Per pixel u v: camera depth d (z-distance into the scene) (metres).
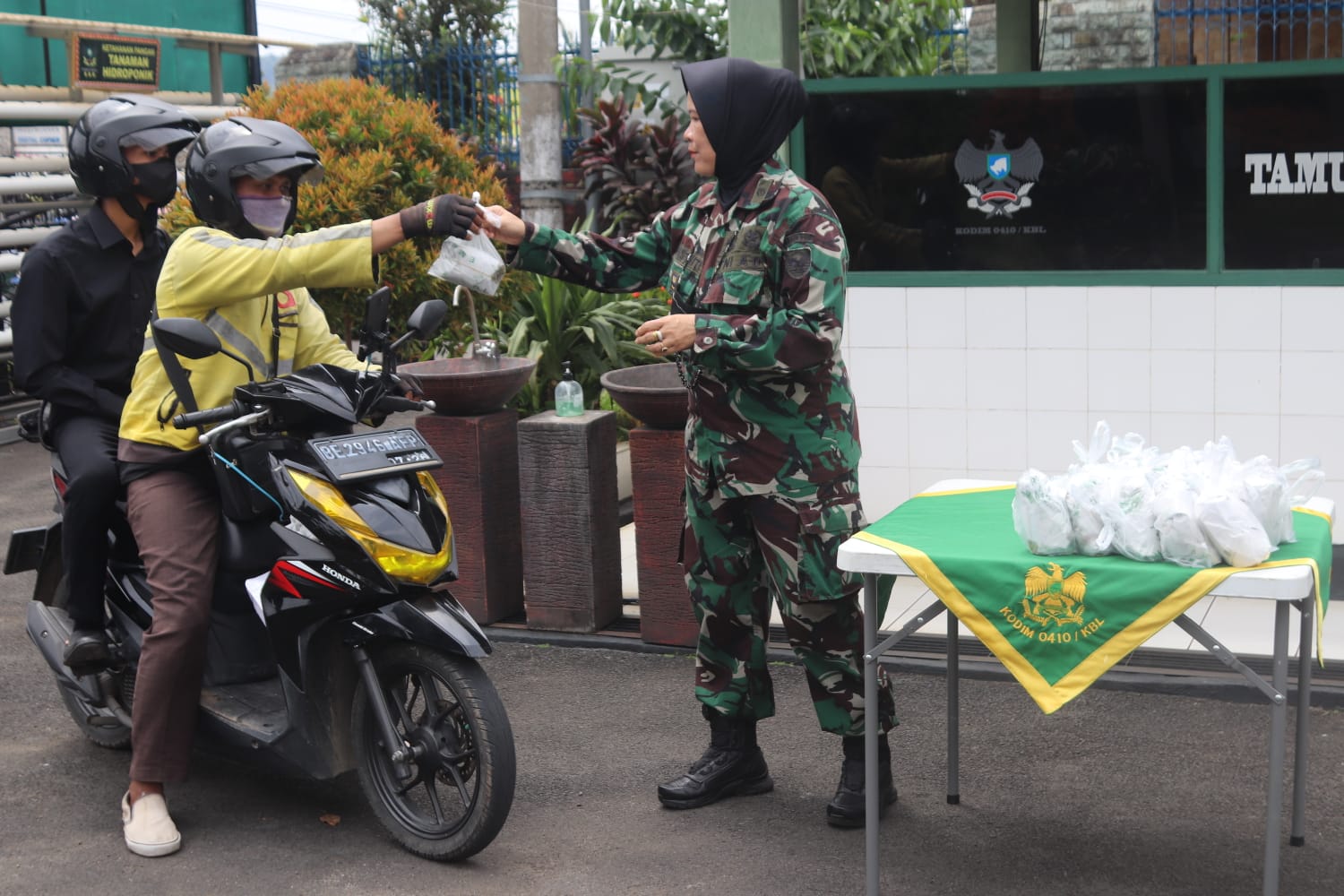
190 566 3.52
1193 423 5.31
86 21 10.65
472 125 12.11
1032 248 5.41
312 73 12.80
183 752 3.55
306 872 3.43
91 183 3.71
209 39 11.55
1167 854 3.41
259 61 12.71
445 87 12.38
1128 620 2.84
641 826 3.63
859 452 3.57
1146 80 5.20
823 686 3.56
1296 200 5.11
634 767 4.00
